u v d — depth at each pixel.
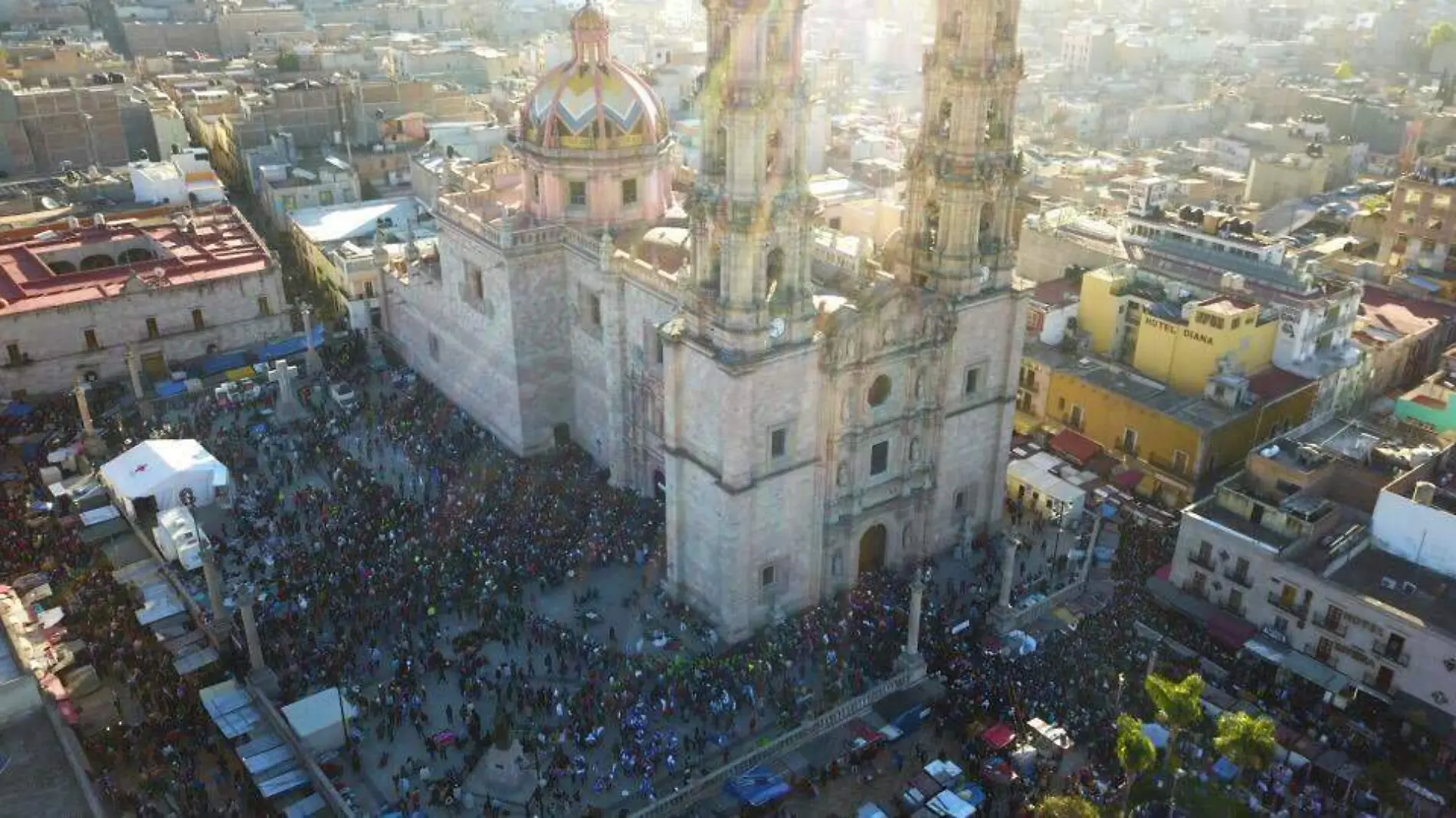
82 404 93.44
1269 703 68.88
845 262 88.12
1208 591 76.25
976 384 80.88
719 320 67.25
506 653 72.31
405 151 158.88
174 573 77.88
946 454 81.19
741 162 63.62
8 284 108.81
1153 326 97.88
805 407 71.12
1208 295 100.62
